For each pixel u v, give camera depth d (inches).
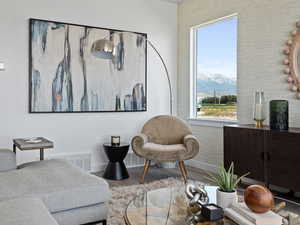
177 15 188.7
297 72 118.5
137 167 172.4
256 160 115.0
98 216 77.5
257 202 51.1
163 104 185.0
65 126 153.1
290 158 102.7
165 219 58.1
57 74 149.3
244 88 142.5
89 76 158.2
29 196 66.9
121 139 170.1
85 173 86.1
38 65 144.6
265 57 131.7
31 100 143.0
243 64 142.7
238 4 145.3
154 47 180.4
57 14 149.4
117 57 166.4
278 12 125.6
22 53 141.4
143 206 65.9
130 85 171.3
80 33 154.9
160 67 183.3
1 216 52.3
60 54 149.9
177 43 189.2
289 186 103.2
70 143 154.5
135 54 172.6
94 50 127.9
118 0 167.0
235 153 124.0
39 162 100.3
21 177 79.7
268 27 130.0
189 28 179.0
